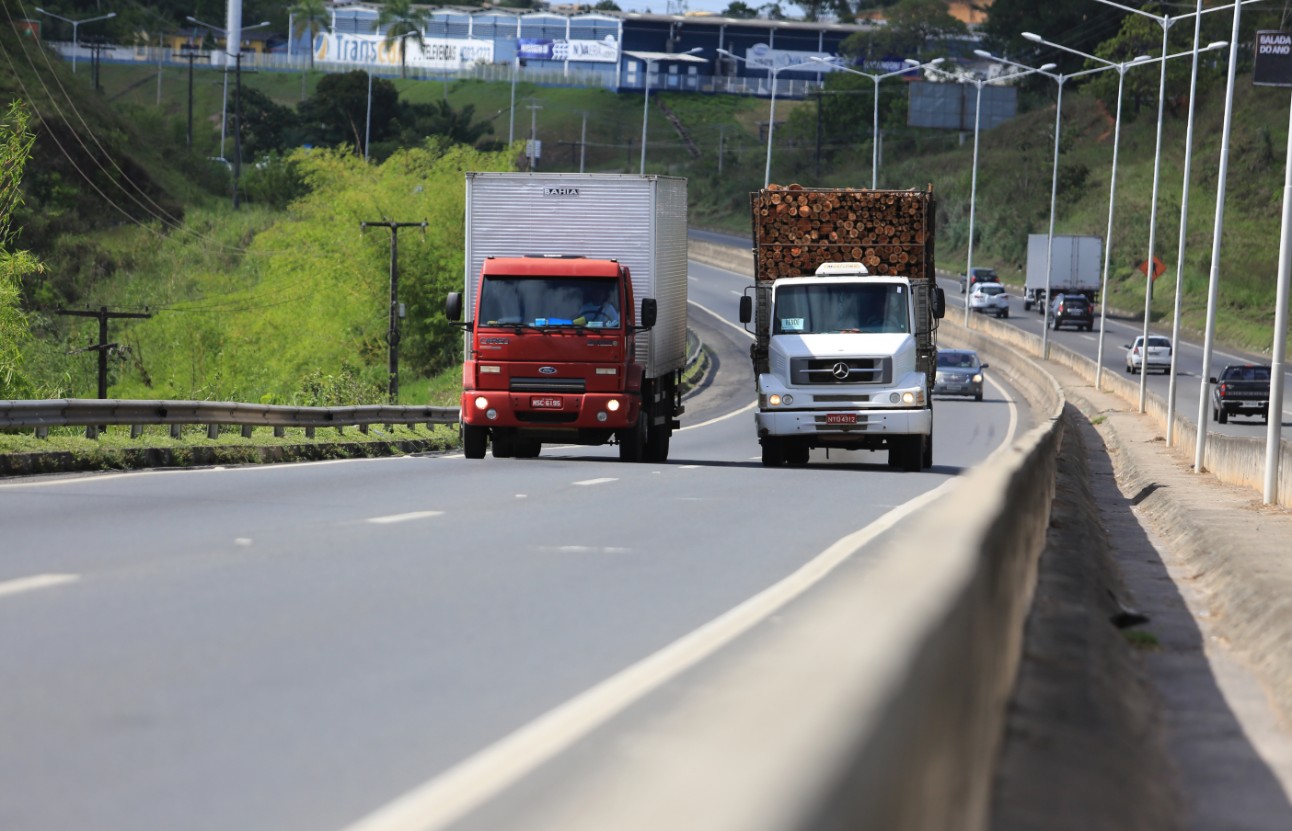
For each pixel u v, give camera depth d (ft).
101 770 46.50
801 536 119.96
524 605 80.38
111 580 84.43
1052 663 66.69
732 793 20.16
